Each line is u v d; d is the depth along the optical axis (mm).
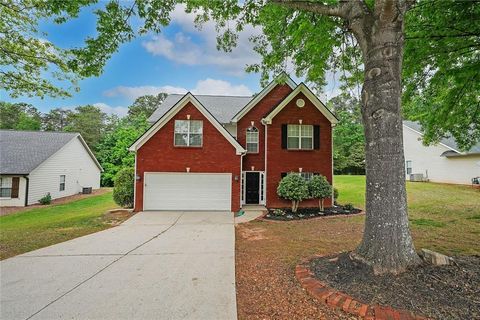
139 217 10562
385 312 2764
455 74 7625
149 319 3043
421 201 13195
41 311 3256
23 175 17203
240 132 14508
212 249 6078
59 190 20844
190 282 4129
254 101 14555
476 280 3195
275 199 13383
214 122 12359
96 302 3482
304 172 13617
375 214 3773
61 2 5355
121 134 30562
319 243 6414
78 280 4246
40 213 14023
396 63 3818
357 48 6773
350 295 3162
